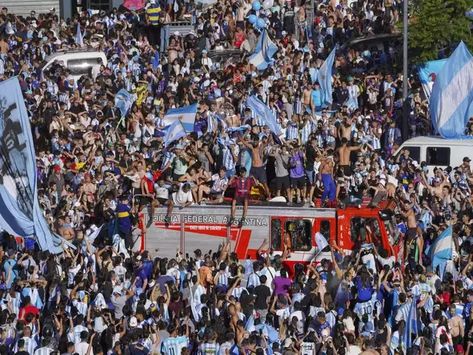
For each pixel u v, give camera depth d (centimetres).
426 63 13562
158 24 15138
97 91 13225
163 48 15088
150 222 10219
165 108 12950
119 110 12694
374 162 11556
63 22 15550
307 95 13000
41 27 15025
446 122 12312
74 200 11088
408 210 10275
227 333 8250
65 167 11669
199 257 9606
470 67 12306
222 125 12212
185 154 11194
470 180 11412
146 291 9306
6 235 10019
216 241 10144
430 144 11744
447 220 10719
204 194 10600
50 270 9488
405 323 8788
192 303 9031
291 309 8925
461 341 8762
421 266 9531
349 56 14138
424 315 9019
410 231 10225
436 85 12344
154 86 13650
